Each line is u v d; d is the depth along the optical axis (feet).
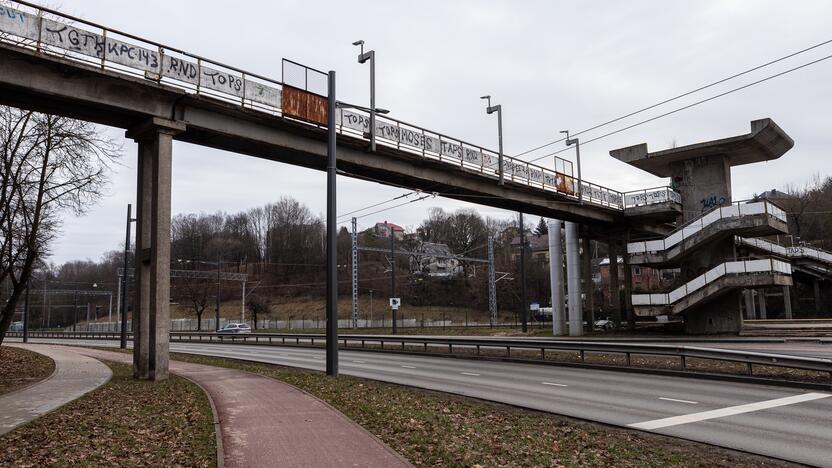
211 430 31.17
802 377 50.96
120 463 24.47
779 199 272.72
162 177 60.18
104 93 56.95
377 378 60.70
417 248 351.87
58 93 54.03
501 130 103.86
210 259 369.71
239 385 51.65
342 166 82.84
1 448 27.68
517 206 115.96
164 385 53.01
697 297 108.88
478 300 312.71
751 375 53.52
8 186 84.64
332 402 40.81
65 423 34.32
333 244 57.47
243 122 68.39
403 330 194.70
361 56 79.71
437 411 38.06
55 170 87.61
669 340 100.73
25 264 92.99
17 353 102.78
